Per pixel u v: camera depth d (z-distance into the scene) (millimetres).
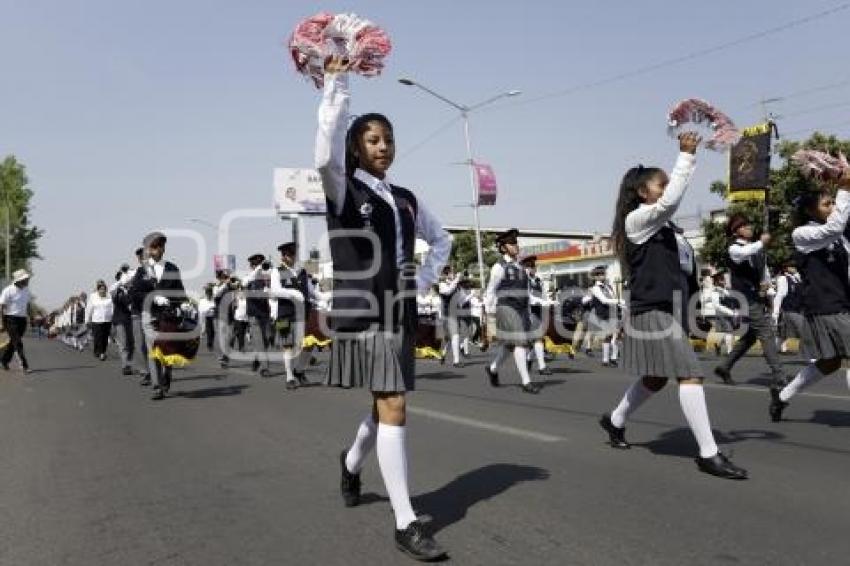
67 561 3430
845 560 3160
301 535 3672
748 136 18141
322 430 6570
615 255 4996
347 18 3336
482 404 7996
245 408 8133
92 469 5262
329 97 3316
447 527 3699
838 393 8062
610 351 13414
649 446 5500
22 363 14125
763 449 5297
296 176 45188
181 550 3520
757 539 3430
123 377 12539
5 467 5387
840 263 5848
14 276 14047
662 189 4770
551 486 4414
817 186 5992
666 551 3299
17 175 66250
